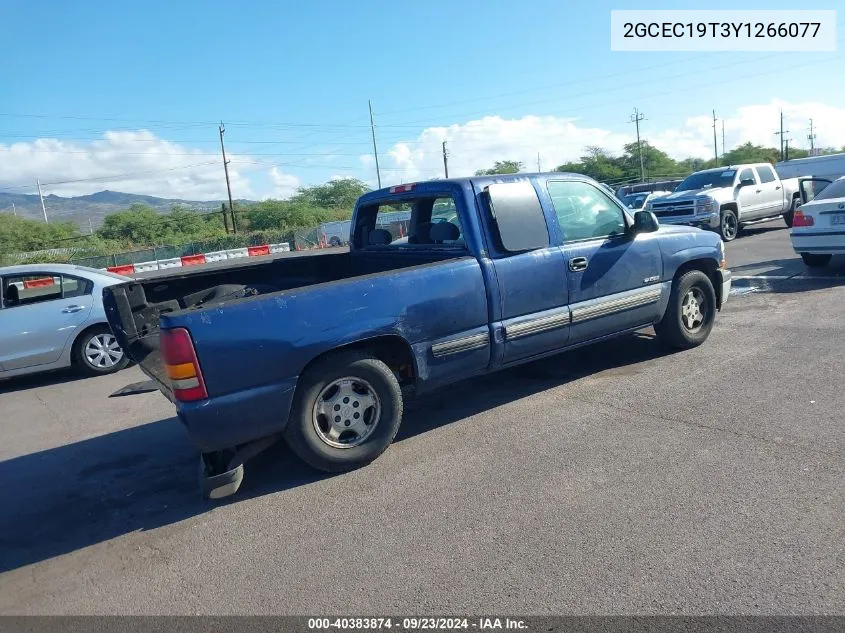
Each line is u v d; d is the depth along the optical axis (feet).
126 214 229.86
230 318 13.28
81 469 17.38
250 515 13.52
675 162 289.94
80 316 28.25
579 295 18.28
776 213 59.26
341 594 10.42
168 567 11.89
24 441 20.49
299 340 13.87
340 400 14.85
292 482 14.89
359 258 21.40
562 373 20.83
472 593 10.07
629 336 24.49
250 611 10.26
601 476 13.48
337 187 278.46
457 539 11.66
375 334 14.73
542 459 14.58
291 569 11.32
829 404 16.07
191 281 19.29
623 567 10.32
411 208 19.38
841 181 33.68
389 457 15.61
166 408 22.41
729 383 18.26
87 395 25.44
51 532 13.84
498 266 16.67
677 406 16.94
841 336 21.88
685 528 11.25
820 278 32.81
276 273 20.92
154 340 17.66
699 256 21.40
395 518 12.66
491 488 13.46
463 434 16.56
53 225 225.56
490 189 16.96
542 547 11.11
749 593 9.43
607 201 19.47
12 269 27.58
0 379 28.04
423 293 15.40
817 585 9.46
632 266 19.51
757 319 25.43
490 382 20.61
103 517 14.33
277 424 14.01
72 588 11.57
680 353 21.62
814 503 11.67
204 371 13.05
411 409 18.84
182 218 230.27
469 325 16.22
